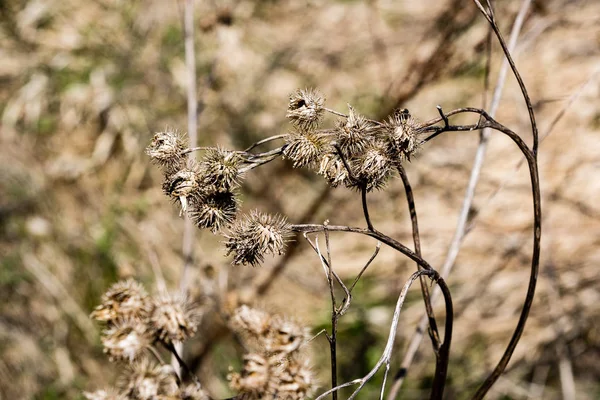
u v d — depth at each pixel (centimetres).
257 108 154
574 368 126
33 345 128
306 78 160
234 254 67
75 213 142
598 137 146
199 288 93
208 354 119
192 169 67
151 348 74
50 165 146
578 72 153
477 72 152
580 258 136
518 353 128
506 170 148
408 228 144
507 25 117
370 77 157
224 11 111
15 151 146
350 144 66
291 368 72
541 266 136
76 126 153
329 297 136
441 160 151
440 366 72
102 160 149
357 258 141
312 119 67
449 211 145
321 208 143
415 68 107
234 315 76
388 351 65
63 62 158
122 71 156
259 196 142
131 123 151
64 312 131
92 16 164
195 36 157
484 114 67
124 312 74
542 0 112
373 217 146
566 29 158
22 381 126
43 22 163
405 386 123
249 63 159
